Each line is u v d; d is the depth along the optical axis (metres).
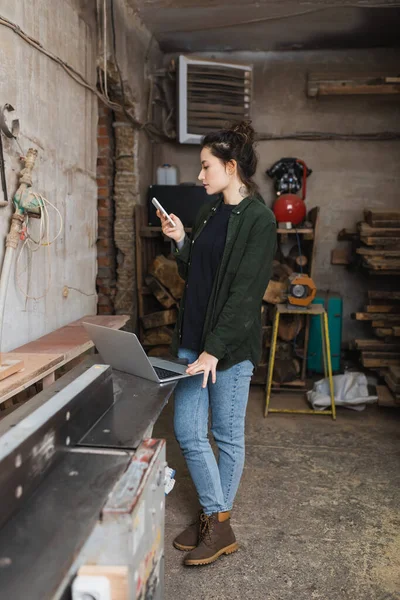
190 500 2.75
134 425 1.51
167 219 2.18
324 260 5.27
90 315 3.50
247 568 2.21
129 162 4.35
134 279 4.52
